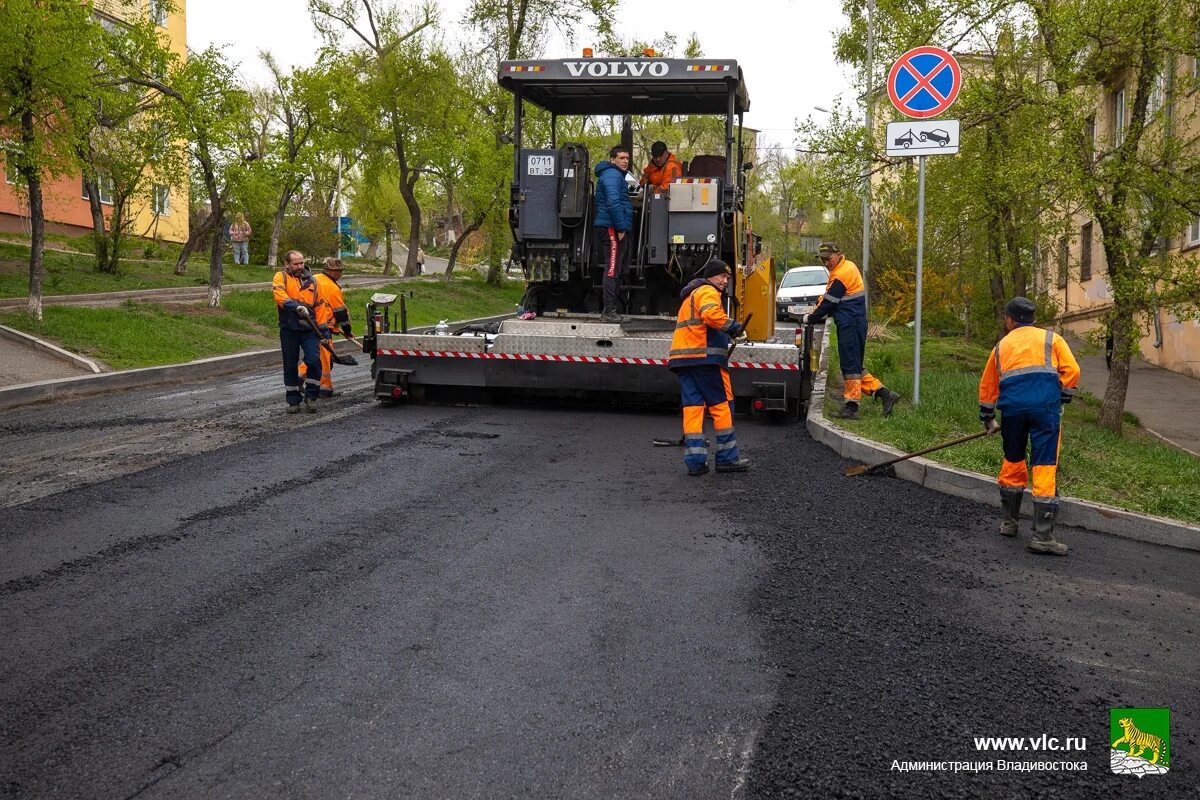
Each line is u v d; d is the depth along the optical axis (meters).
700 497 7.05
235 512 6.33
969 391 11.98
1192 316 10.01
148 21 19.67
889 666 4.29
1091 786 3.44
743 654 4.31
